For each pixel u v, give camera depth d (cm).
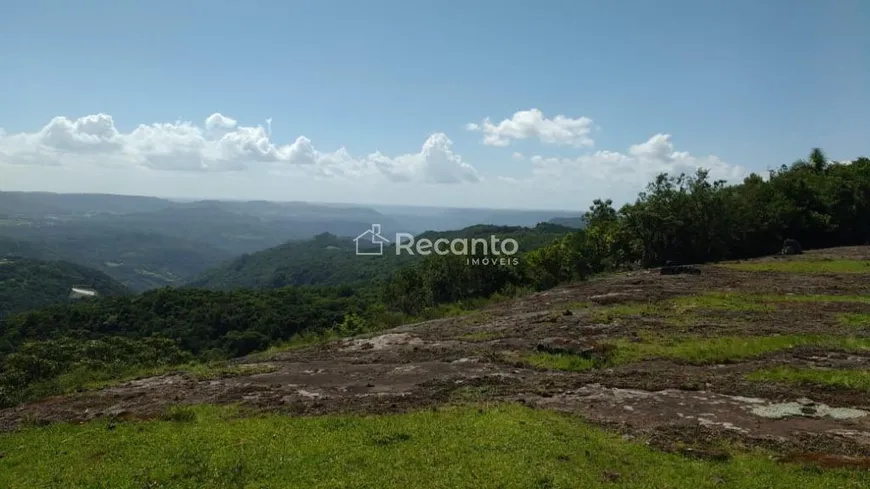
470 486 877
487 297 4528
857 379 1409
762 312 2342
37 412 1469
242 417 1313
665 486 877
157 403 1474
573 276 4675
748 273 3591
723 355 1703
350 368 1812
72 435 1242
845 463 955
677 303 2606
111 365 2469
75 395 1638
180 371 1922
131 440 1171
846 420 1175
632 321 2248
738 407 1268
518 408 1283
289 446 1077
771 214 5128
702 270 3803
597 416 1239
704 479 904
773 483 883
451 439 1080
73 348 3303
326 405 1392
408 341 2238
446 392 1473
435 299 4800
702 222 4753
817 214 5300
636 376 1540
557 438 1078
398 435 1120
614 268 4953
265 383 1648
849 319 2178
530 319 2480
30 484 979
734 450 1036
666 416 1226
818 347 1759
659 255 4825
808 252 4716
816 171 6369
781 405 1270
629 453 1020
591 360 1723
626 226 4916
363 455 1019
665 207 4744
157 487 933
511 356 1853
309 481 923
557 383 1516
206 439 1139
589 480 898
